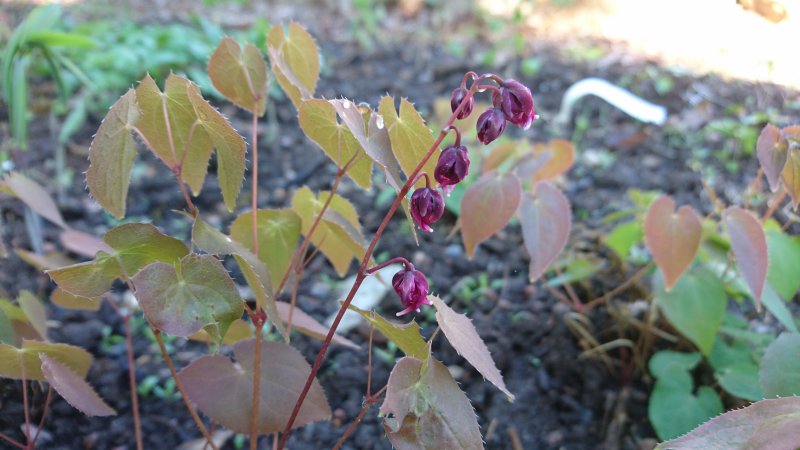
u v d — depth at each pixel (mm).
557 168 310
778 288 260
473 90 153
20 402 261
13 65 355
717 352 270
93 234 360
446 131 153
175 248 167
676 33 596
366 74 524
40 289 313
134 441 261
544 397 284
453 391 163
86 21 555
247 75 196
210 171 412
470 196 231
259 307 194
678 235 238
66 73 467
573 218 377
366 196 399
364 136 158
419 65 545
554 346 302
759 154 214
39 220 359
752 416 159
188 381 190
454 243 365
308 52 205
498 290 335
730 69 521
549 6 664
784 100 471
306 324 214
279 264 215
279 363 195
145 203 385
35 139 428
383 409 148
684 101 488
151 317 153
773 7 361
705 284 260
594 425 272
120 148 163
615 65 542
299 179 410
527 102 150
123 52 468
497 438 267
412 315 319
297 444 262
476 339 170
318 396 197
